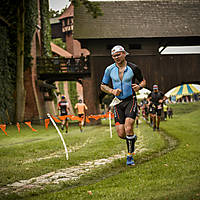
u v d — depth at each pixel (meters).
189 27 27.23
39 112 27.38
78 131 16.53
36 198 3.45
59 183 4.32
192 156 5.65
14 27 23.73
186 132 12.20
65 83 53.47
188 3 30.20
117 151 7.36
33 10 28.11
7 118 22.23
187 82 26.70
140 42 26.77
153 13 28.83
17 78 22.44
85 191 3.55
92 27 26.77
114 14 28.39
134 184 3.62
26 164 6.05
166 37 26.28
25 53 26.20
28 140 11.99
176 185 3.35
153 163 5.13
